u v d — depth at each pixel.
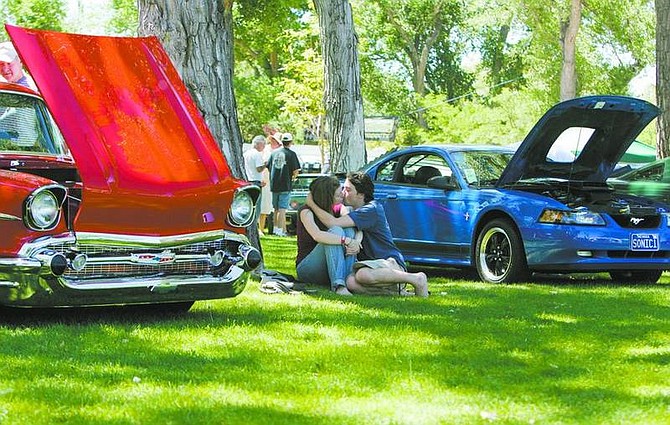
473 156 12.18
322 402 5.19
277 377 5.74
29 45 7.64
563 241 10.94
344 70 16.39
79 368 5.89
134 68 8.02
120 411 4.95
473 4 44.56
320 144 35.03
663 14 18.70
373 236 9.88
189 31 10.34
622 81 45.25
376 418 4.88
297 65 33.12
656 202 11.57
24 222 6.93
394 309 8.50
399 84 58.47
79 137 7.29
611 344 7.04
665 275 13.16
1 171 7.15
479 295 9.79
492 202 11.40
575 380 5.84
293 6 31.97
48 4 42.28
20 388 5.38
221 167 7.75
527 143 11.15
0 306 7.86
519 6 43.16
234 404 5.11
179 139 7.73
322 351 6.48
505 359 6.42
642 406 5.22
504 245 11.37
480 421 4.86
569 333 7.47
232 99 10.60
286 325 7.50
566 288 10.74
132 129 7.57
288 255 14.50
